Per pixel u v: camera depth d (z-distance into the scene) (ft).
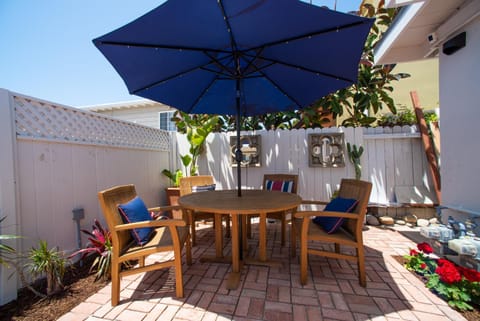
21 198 7.22
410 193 12.96
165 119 27.32
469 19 8.38
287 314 5.82
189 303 6.32
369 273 7.75
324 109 16.42
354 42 6.45
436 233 8.29
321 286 7.04
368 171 13.65
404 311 5.89
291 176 11.94
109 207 6.59
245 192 10.01
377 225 12.79
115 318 5.80
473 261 7.16
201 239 11.43
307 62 7.95
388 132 13.58
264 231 8.42
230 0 5.09
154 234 7.66
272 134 14.55
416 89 20.01
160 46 6.79
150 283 7.40
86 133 9.80
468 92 8.80
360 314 5.80
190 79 9.43
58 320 5.75
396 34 10.82
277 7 5.33
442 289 6.33
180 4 5.17
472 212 8.35
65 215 8.66
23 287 7.00
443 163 10.09
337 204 7.85
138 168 13.21
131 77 7.89
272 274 7.79
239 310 6.00
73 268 8.21
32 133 7.64
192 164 15.56
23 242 7.23
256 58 8.27
